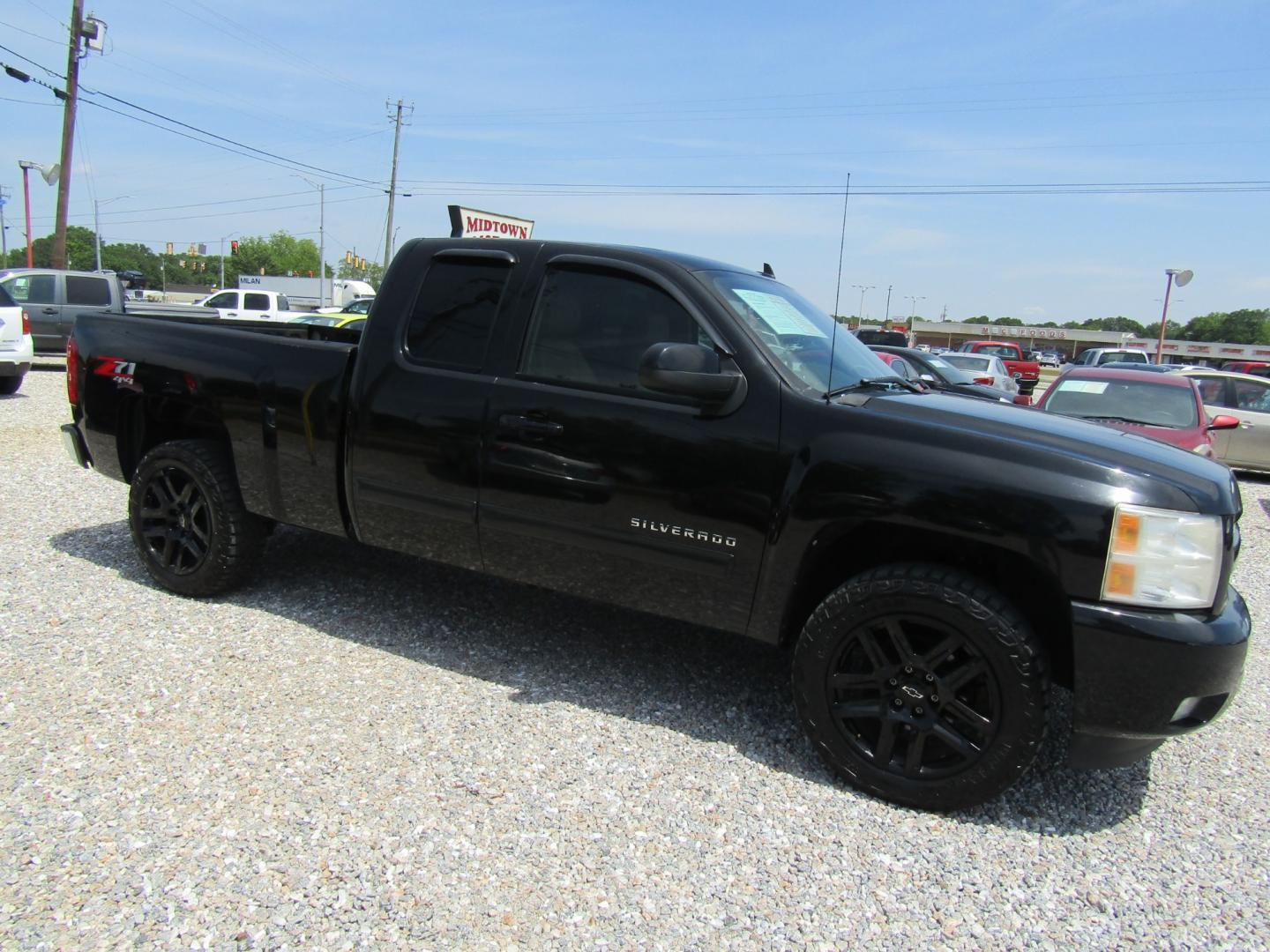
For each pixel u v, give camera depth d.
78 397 4.54
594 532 3.27
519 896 2.32
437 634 4.06
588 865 2.47
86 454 4.68
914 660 2.79
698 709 3.47
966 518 2.71
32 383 13.58
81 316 4.64
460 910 2.25
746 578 3.06
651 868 2.47
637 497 3.17
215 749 2.95
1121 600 2.58
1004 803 2.94
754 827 2.71
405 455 3.60
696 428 3.09
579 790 2.84
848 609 2.87
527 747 3.10
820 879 2.48
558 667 3.78
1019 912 2.39
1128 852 2.71
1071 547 2.60
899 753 2.92
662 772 2.98
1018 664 2.65
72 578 4.52
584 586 3.38
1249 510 9.37
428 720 3.24
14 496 6.16
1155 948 2.29
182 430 4.57
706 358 2.97
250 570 4.27
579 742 3.15
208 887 2.28
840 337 3.87
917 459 2.80
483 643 4.00
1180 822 2.90
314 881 2.32
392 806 2.69
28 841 2.41
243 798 2.68
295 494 3.94
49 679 3.39
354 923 2.18
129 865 2.34
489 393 3.43
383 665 3.70
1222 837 2.82
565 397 3.30
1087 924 2.37
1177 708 2.59
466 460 3.46
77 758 2.84
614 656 3.94
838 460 2.89
